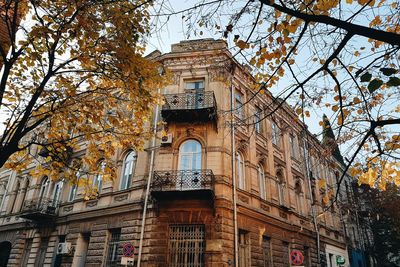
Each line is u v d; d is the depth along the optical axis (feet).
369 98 15.97
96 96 28.58
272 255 46.01
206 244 37.06
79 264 46.44
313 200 66.28
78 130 27.25
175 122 46.16
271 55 16.06
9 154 20.20
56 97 24.09
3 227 65.98
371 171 16.85
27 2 22.65
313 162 69.92
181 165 43.88
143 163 45.27
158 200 40.16
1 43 23.25
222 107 46.52
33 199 59.47
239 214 41.88
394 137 16.05
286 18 14.53
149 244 38.24
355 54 15.80
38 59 22.03
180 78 50.03
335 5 13.64
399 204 75.20
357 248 84.79
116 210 44.24
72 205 52.80
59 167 26.45
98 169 28.12
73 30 22.43
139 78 25.17
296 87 14.93
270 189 51.26
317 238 57.47
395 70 9.89
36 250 54.85
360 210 79.15
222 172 42.11
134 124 30.07
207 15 15.14
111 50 24.26
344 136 17.06
